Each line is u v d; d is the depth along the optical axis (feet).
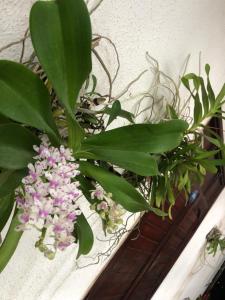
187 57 5.04
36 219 1.85
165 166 3.93
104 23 3.28
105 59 3.43
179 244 7.82
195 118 4.26
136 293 6.89
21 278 3.51
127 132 2.30
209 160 3.90
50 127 2.10
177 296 9.59
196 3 4.84
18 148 2.00
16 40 2.56
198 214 8.04
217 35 5.83
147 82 4.22
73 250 4.15
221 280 12.87
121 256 5.71
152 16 3.95
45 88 2.00
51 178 1.91
